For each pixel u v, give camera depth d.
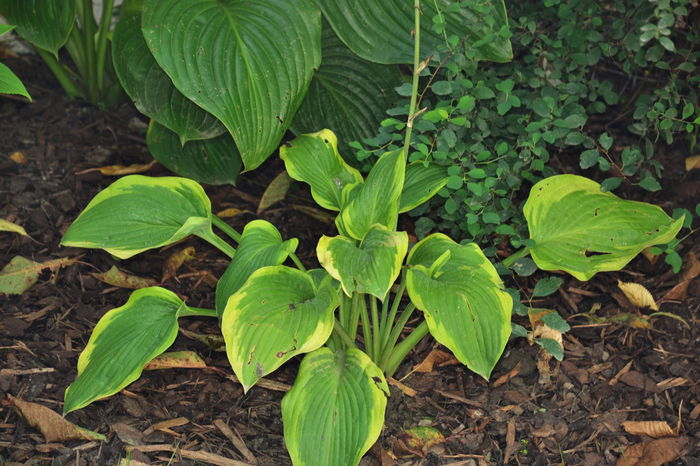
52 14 1.75
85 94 2.02
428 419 1.57
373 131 1.84
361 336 1.66
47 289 1.71
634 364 1.63
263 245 1.52
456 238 1.72
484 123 1.67
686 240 1.76
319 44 1.65
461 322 1.44
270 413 1.58
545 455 1.54
